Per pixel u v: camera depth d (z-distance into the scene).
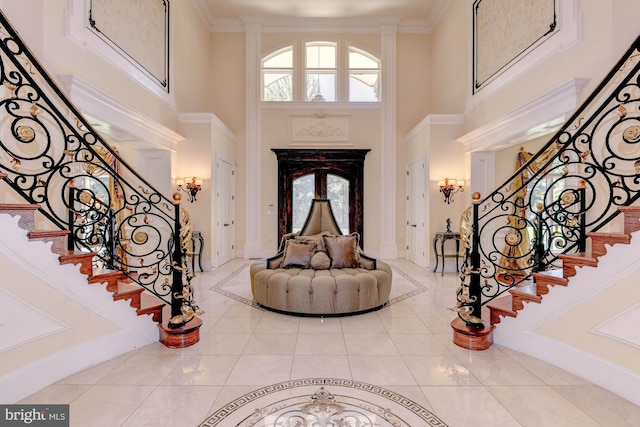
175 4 5.52
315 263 3.77
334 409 1.82
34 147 2.78
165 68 5.19
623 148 2.79
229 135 6.68
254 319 3.28
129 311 2.55
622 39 2.77
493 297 2.71
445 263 5.61
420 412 1.80
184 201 5.60
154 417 1.74
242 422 1.71
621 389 1.93
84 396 1.92
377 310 3.57
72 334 2.19
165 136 5.11
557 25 3.46
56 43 2.95
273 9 6.74
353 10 6.77
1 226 1.84
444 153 5.60
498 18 4.60
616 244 1.98
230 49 7.14
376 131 7.13
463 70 5.66
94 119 3.44
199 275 5.28
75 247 2.75
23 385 1.91
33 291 1.98
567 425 1.69
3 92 2.55
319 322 3.21
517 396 1.94
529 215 5.24
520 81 4.11
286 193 7.02
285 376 2.17
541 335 2.41
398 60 7.15
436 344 2.69
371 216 7.13
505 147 4.84
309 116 7.11
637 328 1.89
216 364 2.33
